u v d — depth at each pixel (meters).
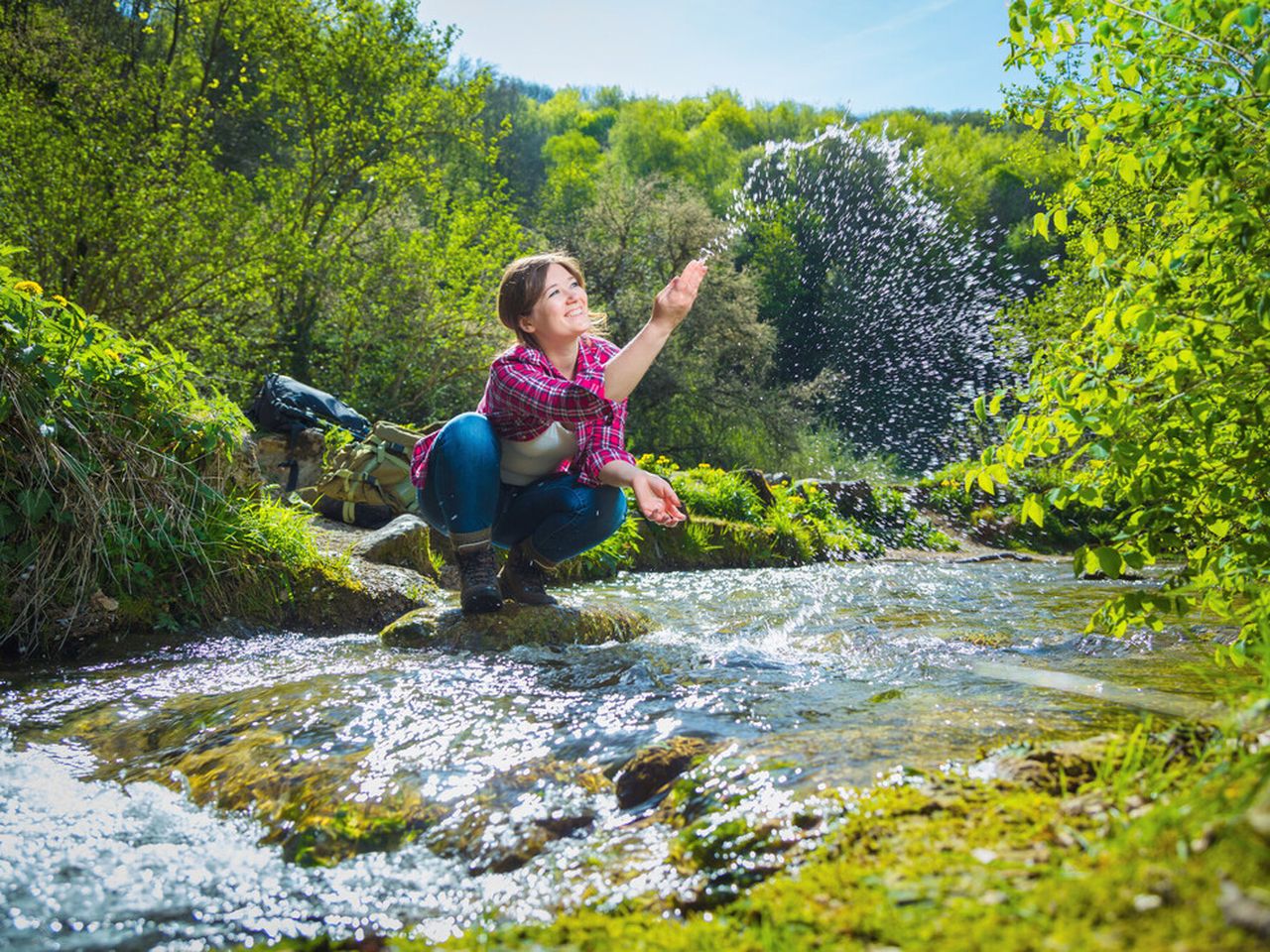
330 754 2.01
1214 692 2.26
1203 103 1.94
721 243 29.69
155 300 13.79
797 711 2.14
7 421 3.46
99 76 14.62
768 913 1.10
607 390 2.91
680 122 74.56
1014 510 2.37
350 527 6.46
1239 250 1.97
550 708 2.30
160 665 3.16
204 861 1.57
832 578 6.41
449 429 3.24
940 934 0.93
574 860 1.46
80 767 2.12
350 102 18.25
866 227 36.03
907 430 26.84
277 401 7.84
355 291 16.92
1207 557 2.25
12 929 1.33
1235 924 0.78
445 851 1.57
